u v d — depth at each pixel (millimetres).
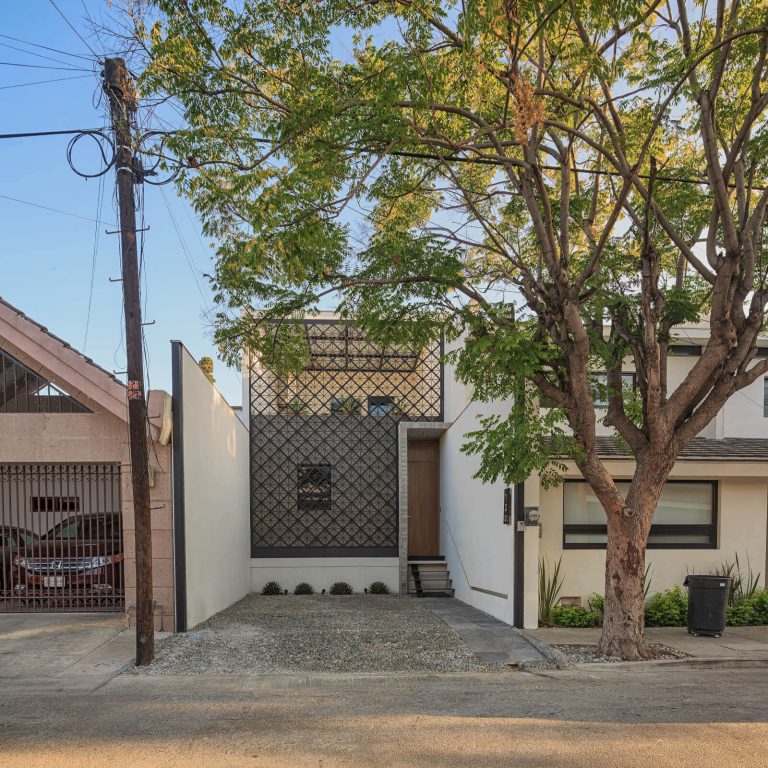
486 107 9055
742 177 8664
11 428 10625
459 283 9258
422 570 17266
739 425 14055
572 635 10109
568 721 5840
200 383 11539
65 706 6480
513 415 8648
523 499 10844
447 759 4891
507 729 5609
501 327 8609
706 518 11953
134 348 8359
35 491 13062
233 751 5098
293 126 7805
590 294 8695
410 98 7855
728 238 7863
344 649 9297
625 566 8641
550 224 8523
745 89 8836
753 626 10742
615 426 9211
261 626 11000
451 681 7668
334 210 7961
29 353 10469
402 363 17562
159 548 10250
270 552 17125
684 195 9562
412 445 18953
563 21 7133
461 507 15305
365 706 6461
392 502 17484
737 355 8438
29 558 11289
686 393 8453
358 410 17594
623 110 9797
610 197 10812
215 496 12648
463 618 12039
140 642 8250
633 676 7887
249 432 16984
